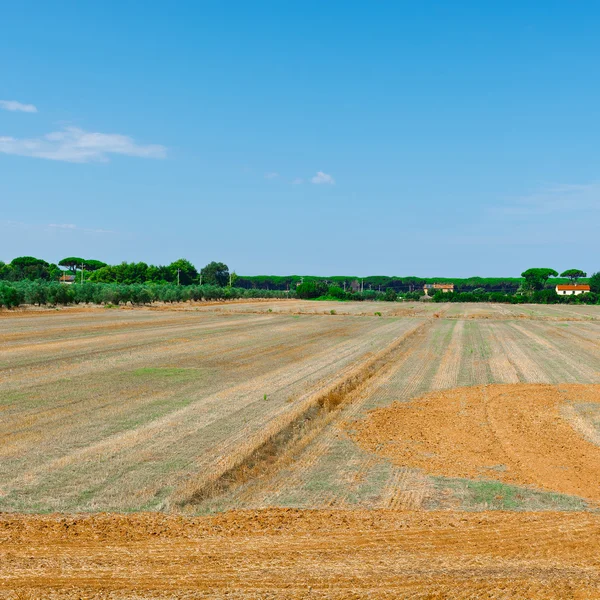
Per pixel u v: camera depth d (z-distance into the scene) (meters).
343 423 21.66
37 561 10.52
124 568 10.33
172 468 15.60
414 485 15.42
